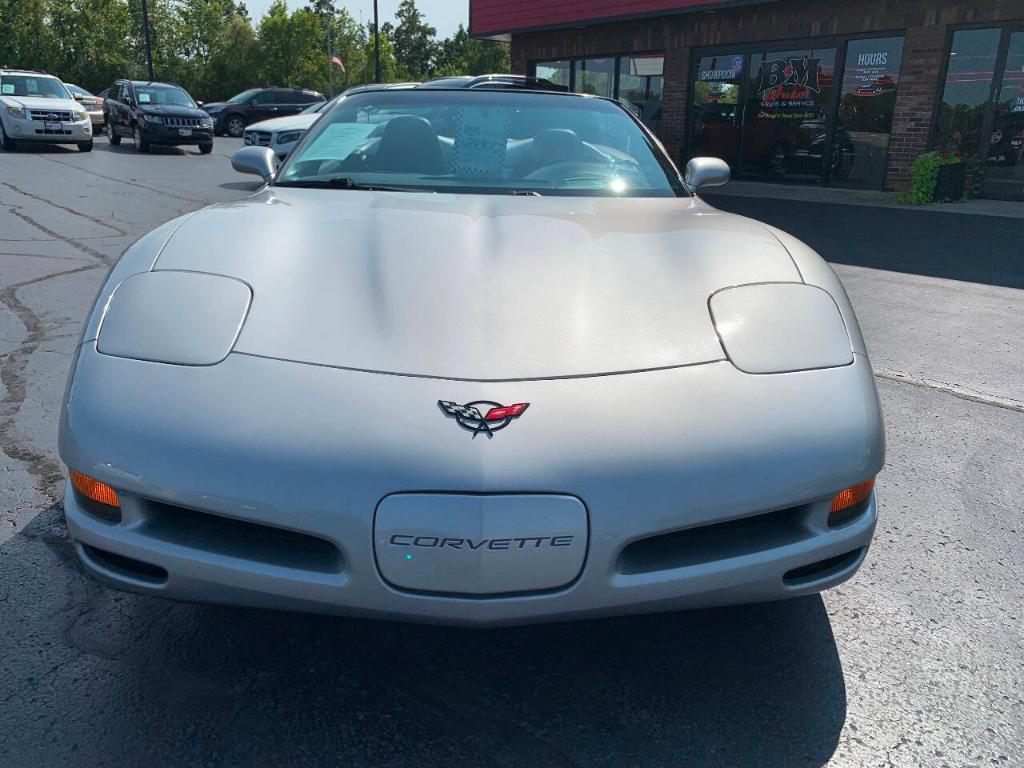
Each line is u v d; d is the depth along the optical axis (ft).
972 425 12.48
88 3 169.78
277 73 184.85
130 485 5.47
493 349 5.81
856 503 6.08
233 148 67.15
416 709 6.21
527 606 5.31
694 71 50.29
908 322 18.30
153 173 45.11
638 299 6.48
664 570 5.53
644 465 5.37
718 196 42.24
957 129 40.06
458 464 5.19
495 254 6.93
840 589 8.04
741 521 5.90
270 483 5.27
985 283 22.22
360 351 5.77
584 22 52.26
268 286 6.37
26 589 7.59
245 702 6.23
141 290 6.36
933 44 39.45
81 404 5.71
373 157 9.77
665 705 6.34
